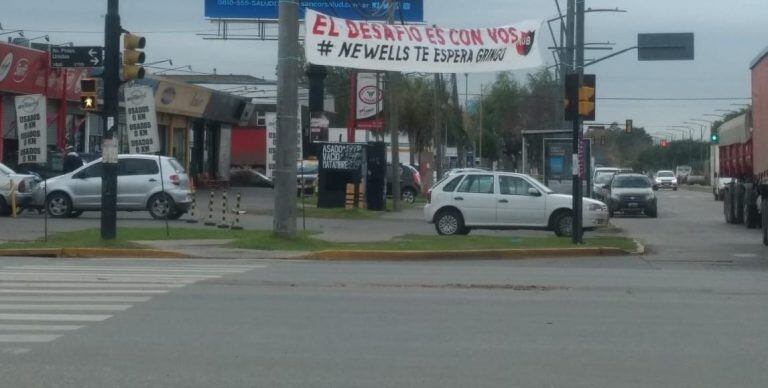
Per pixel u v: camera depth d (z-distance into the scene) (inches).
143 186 1194.0
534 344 421.7
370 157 1584.6
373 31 1188.5
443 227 1065.5
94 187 1195.9
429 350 406.3
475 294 585.6
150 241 929.5
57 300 533.6
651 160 6146.7
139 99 963.3
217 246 904.9
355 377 355.9
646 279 690.8
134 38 871.1
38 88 1565.0
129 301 533.0
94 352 394.6
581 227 974.4
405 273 716.0
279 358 387.2
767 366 380.8
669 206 2161.7
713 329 463.8
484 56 1199.6
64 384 341.7
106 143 890.1
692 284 657.6
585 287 631.2
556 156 1477.6
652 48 1424.7
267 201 1820.9
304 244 928.3
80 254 853.8
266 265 780.6
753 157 1198.9
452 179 1071.0
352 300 551.2
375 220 1385.3
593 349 411.5
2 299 535.8
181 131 2222.0
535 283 652.1
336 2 2000.5
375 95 1680.6
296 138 946.1
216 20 2054.6
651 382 352.8
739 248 1027.3
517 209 1047.6
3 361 376.5
